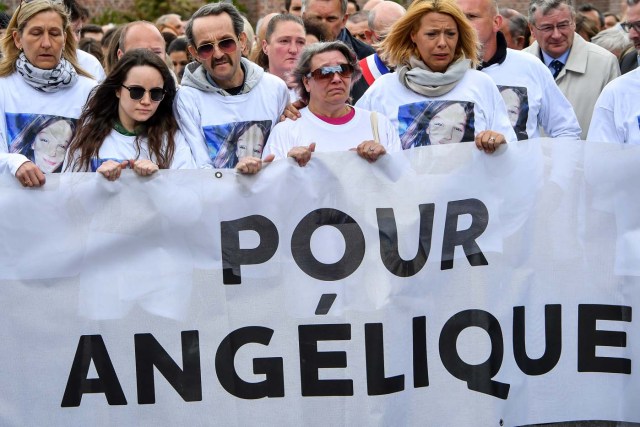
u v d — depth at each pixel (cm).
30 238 687
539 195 695
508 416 695
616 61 1011
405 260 690
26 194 686
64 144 754
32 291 688
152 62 709
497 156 693
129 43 928
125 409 693
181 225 689
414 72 749
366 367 689
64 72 754
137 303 690
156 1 1992
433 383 692
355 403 690
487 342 693
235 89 749
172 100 730
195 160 735
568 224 695
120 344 691
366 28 1144
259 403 691
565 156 695
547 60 1020
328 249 691
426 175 691
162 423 694
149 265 690
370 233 690
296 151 687
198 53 736
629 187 695
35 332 689
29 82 752
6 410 691
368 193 690
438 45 741
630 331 696
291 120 725
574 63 1008
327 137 720
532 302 695
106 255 690
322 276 691
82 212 688
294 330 691
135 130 720
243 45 753
